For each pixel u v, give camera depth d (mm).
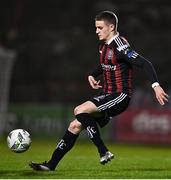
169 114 67688
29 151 46938
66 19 105688
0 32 96312
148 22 103062
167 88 86438
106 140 71250
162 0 105500
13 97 86625
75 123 25438
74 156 40500
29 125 73688
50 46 97812
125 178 23875
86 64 94062
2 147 51594
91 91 84625
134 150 54062
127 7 104062
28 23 104500
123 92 25203
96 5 104875
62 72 92812
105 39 25328
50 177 23734
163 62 89812
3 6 104188
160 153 49000
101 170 27906
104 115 25516
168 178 24188
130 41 95812
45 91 86500
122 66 25094
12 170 27141
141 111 69562
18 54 93312
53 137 72688
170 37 95438
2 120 71500
